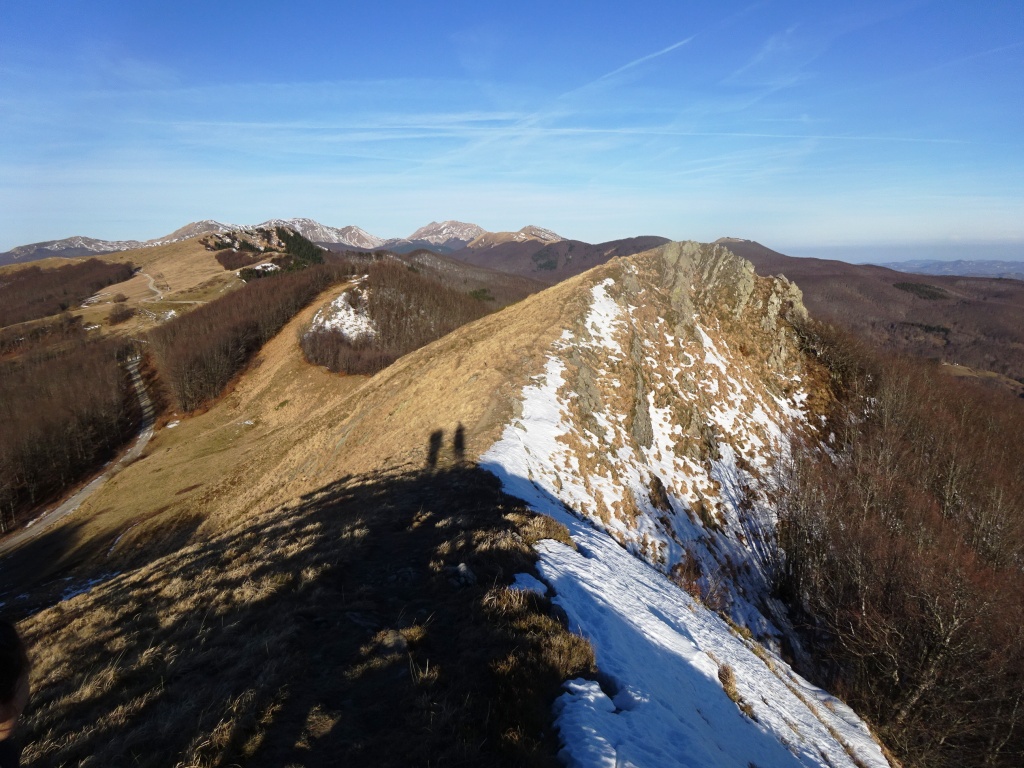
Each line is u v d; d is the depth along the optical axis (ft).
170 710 23.67
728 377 137.39
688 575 78.59
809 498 103.14
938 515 113.60
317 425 146.72
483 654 27.76
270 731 21.79
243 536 62.64
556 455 82.53
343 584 37.78
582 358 110.73
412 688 24.70
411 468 74.84
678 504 96.12
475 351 120.37
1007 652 72.08
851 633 79.05
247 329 337.52
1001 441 160.15
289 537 52.85
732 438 121.08
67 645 35.50
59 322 488.85
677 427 113.39
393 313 349.00
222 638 30.71
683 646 39.81
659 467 101.96
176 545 118.32
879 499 108.47
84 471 245.65
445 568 38.65
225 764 19.86
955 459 133.59
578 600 37.35
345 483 81.97
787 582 93.66
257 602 35.40
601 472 85.46
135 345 404.57
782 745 35.65
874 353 180.14
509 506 54.34
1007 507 118.42
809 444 132.67
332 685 25.36
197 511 132.46
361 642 29.27
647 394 115.75
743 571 92.89
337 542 46.14
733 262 166.40
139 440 273.75
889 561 87.04
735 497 107.04
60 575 130.11
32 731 23.41
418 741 21.26
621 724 23.98
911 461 131.34
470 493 58.34
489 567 38.11
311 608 33.06
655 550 78.43
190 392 280.51
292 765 19.85
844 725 50.57
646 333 134.72
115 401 295.28
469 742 21.08
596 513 75.61
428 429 91.15
